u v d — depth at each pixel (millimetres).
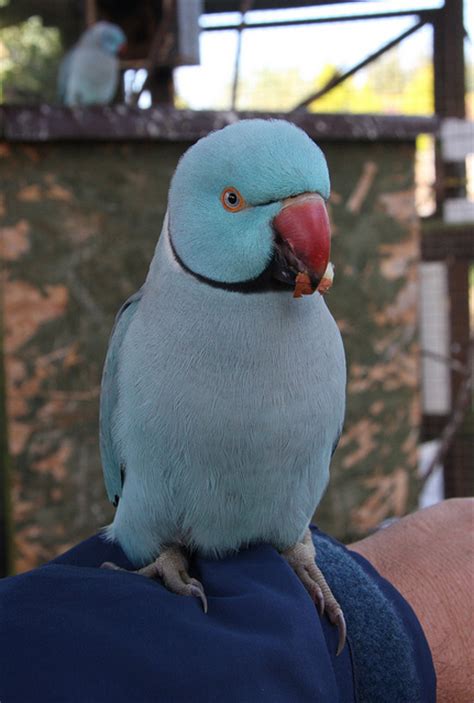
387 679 415
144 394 445
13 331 949
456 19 1292
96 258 960
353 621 424
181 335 436
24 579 395
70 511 969
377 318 1057
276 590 415
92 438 971
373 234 1048
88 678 366
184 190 433
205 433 438
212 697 369
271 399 435
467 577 453
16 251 943
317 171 417
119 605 385
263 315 430
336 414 455
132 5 1396
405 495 1088
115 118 930
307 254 411
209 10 1359
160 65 1293
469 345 1263
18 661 368
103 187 957
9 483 959
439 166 1310
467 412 1321
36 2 1336
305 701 378
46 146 939
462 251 1297
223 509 454
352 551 465
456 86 1313
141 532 474
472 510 491
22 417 955
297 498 457
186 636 378
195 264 432
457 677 436
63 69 1377
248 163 415
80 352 964
